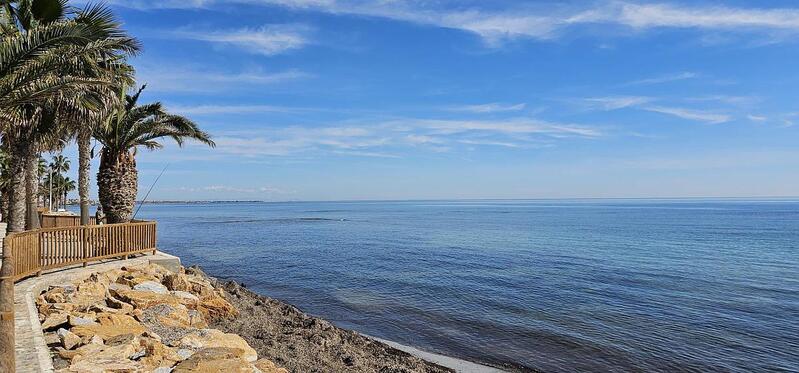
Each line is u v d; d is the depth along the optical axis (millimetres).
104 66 14688
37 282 10398
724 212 162625
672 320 18938
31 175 18125
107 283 11883
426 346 15234
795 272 31969
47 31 11789
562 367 13531
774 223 94188
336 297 23219
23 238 10219
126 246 14422
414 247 48750
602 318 19172
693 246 49406
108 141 19781
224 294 16094
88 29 12195
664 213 155875
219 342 8680
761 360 14367
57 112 13930
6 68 11484
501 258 39031
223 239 59688
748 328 17859
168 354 7023
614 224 93000
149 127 20156
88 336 7152
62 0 14742
